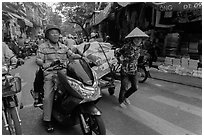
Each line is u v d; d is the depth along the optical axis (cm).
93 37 749
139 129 422
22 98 614
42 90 443
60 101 397
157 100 595
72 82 350
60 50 411
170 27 1133
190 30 1093
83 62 376
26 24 2912
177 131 414
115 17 1305
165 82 809
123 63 529
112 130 417
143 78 812
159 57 1148
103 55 594
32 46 2198
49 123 412
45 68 405
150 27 1115
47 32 401
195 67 898
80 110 362
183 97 622
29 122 454
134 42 517
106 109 528
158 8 925
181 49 1136
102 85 566
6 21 2145
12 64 390
